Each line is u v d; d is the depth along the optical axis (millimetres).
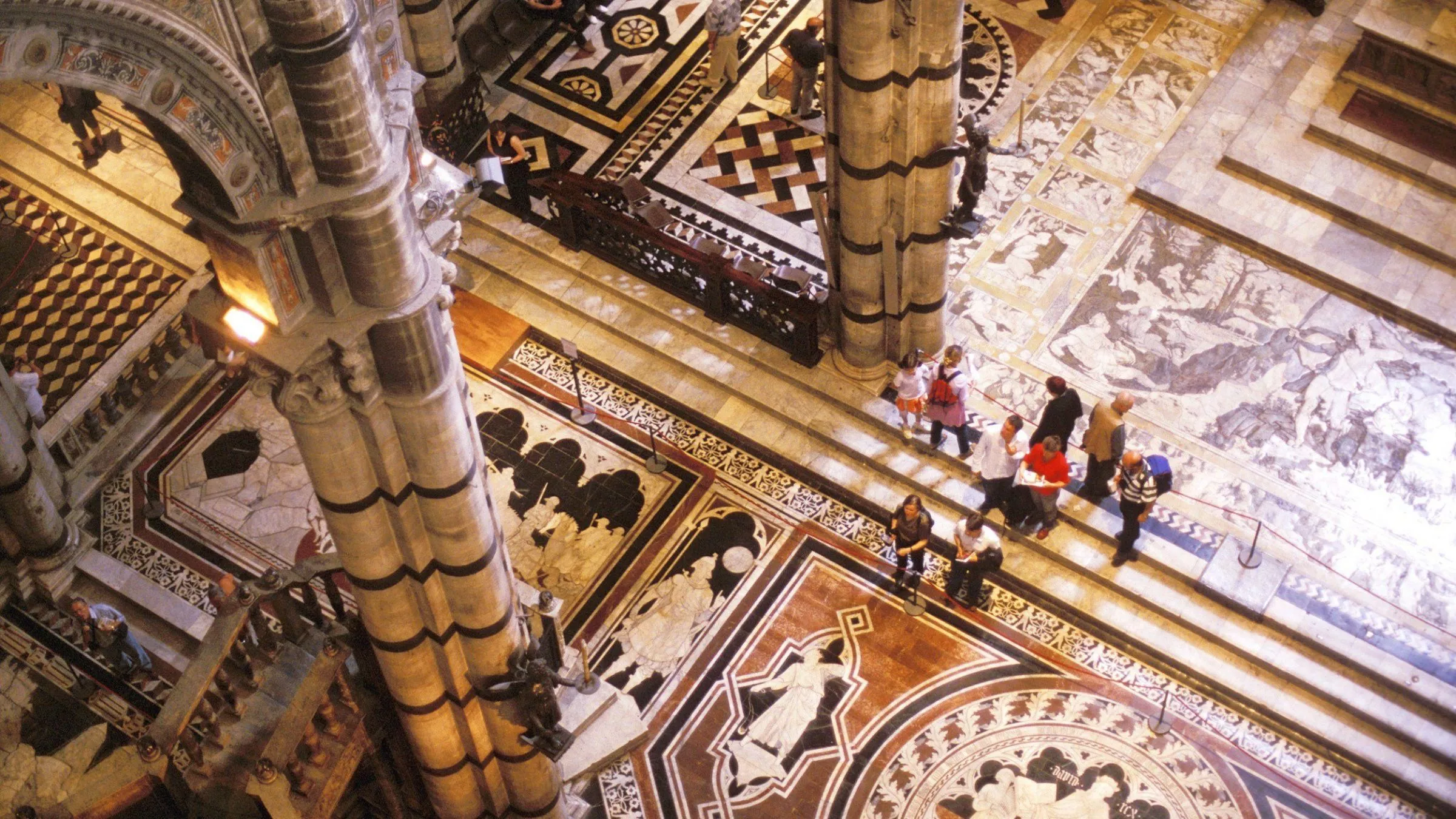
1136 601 19125
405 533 12461
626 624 19344
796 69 23016
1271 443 20188
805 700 18734
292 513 20297
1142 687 18719
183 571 19812
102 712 18172
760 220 22500
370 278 10547
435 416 11562
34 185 23125
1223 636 18703
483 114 23219
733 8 22922
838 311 20438
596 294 21797
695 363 21141
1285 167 22312
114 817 16438
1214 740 18328
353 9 9227
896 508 19453
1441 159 22156
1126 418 20469
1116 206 22391
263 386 10945
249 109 9250
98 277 22391
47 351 21703
